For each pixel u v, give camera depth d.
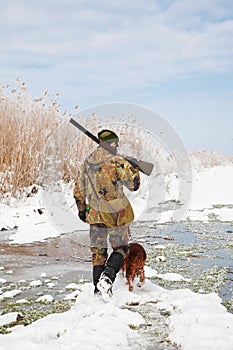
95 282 4.68
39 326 3.80
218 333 3.63
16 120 12.16
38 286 5.32
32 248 7.53
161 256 6.65
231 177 17.92
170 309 4.43
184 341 3.57
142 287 5.05
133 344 3.62
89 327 3.84
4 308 4.54
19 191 11.50
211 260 6.53
